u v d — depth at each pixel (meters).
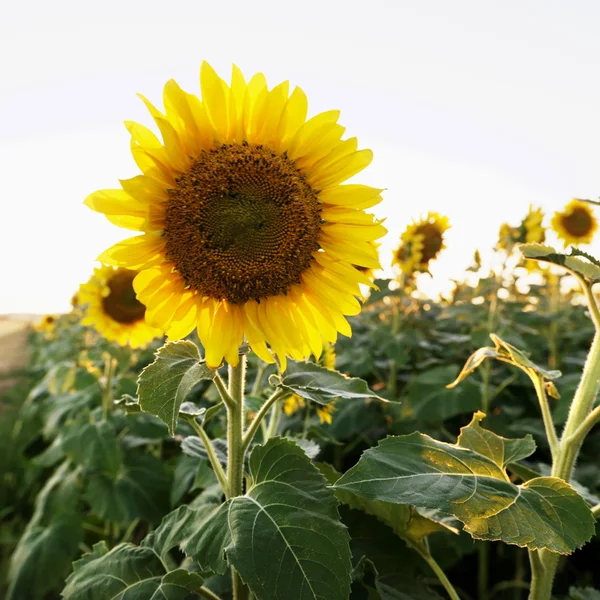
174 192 0.48
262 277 0.49
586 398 0.50
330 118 0.50
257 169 0.48
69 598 0.48
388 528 0.59
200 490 1.03
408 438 0.44
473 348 1.53
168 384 0.44
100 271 1.19
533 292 1.89
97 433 1.08
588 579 0.95
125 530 1.18
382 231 0.51
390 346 1.39
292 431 0.99
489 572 1.03
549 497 0.39
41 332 4.08
